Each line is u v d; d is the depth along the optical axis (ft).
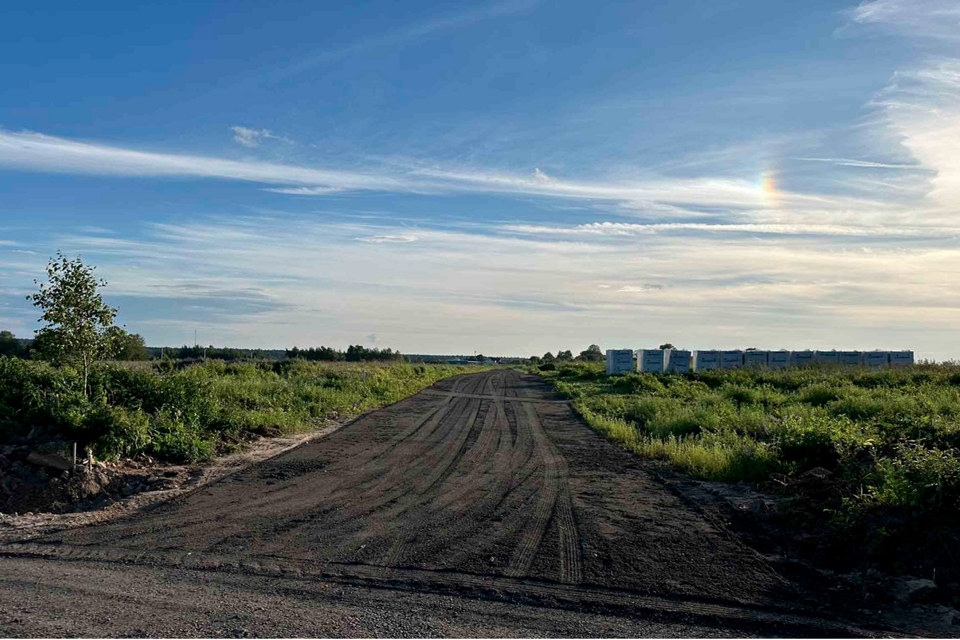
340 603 19.75
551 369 261.85
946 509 25.89
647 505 33.17
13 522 28.78
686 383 109.40
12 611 18.44
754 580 22.54
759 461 39.29
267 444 51.34
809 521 29.19
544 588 21.39
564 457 48.03
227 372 93.50
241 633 17.22
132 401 49.60
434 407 86.58
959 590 21.85
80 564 23.09
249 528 27.96
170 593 20.24
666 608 19.98
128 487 36.45
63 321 45.88
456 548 25.44
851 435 37.60
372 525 28.66
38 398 41.70
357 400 85.30
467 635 17.66
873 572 23.32
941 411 56.44
